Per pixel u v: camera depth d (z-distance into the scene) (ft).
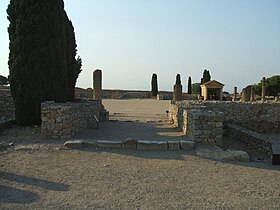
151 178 21.12
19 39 37.83
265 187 19.90
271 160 27.27
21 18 37.81
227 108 49.83
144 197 17.61
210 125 30.63
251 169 24.25
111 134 37.35
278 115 50.80
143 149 28.78
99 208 15.93
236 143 37.04
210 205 16.65
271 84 154.71
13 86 38.65
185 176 21.77
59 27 39.96
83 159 25.36
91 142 29.04
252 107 50.26
